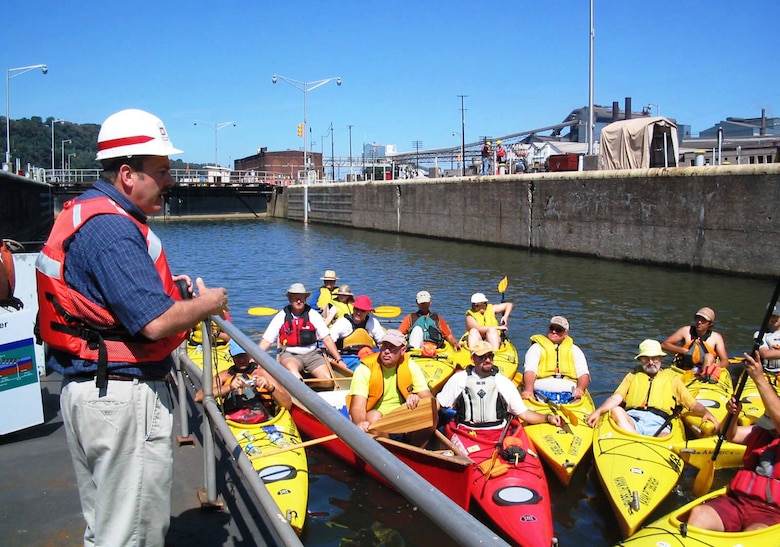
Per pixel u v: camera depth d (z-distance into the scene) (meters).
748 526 4.95
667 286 18.23
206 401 3.86
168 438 2.60
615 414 7.47
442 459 5.93
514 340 13.20
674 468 6.60
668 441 7.02
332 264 26.03
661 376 7.71
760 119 59.28
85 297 2.39
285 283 21.84
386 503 6.45
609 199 23.73
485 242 31.34
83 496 2.64
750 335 12.97
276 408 7.70
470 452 6.77
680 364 10.13
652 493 6.18
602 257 24.33
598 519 6.25
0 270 4.68
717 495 5.26
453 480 5.91
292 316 9.36
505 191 29.45
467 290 18.98
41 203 23.06
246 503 4.09
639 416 7.57
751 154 23.86
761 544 4.72
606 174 23.72
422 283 20.44
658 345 7.69
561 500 6.60
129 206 2.49
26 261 6.55
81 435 2.46
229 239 38.41
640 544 4.88
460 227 33.44
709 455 7.08
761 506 4.96
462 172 39.25
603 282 19.31
